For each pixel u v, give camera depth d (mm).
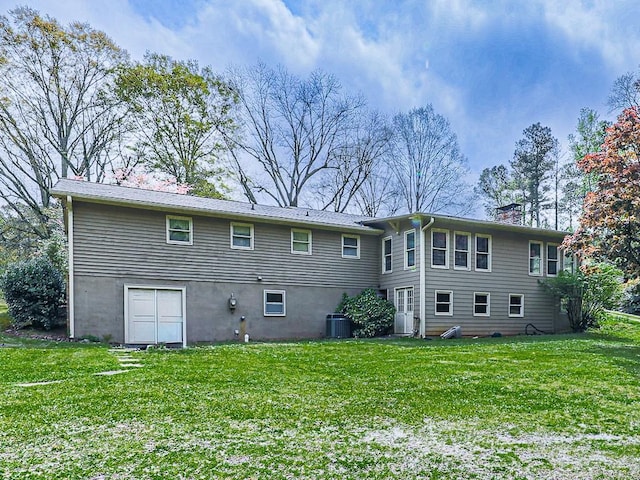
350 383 6117
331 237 15375
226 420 4230
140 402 4840
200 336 12852
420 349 10172
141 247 12336
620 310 20875
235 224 13766
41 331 12148
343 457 3348
